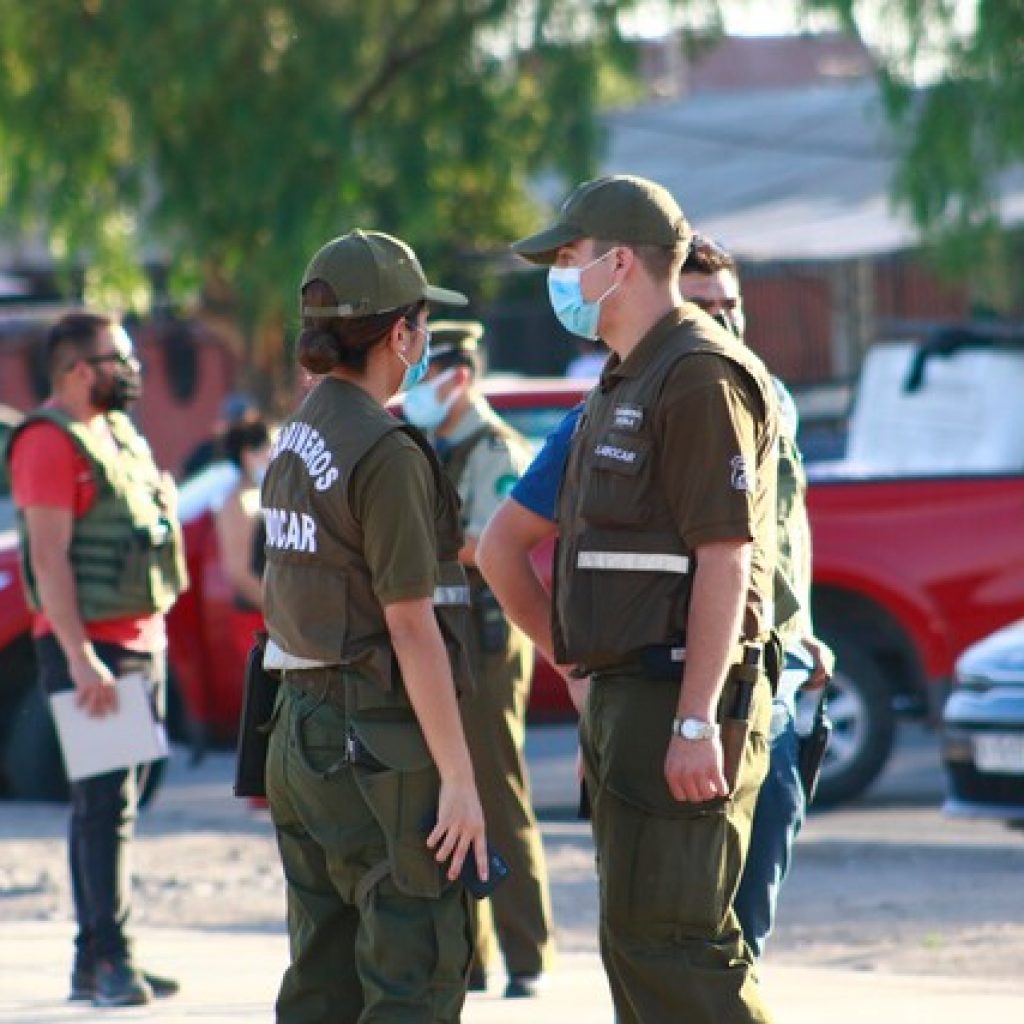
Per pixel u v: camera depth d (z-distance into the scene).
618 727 14.81
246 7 62.06
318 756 15.02
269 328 65.81
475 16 64.62
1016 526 36.56
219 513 34.97
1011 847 31.94
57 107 63.47
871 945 25.86
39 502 21.45
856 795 36.03
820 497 36.56
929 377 39.94
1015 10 57.53
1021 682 30.98
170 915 28.34
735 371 14.62
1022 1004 22.09
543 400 35.94
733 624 14.45
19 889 29.77
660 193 15.08
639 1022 15.06
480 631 21.47
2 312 80.31
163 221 63.59
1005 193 63.47
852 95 84.00
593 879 30.25
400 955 14.84
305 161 62.91
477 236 73.69
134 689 21.83
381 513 14.65
